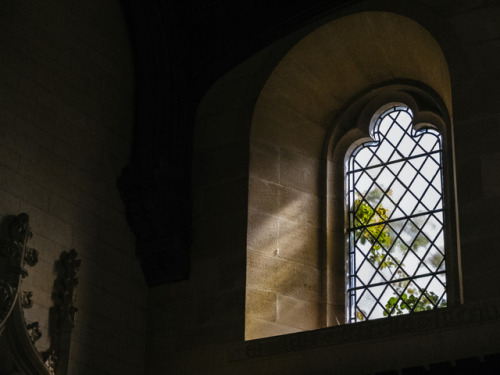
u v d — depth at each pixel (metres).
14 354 13.01
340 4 16.33
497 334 12.99
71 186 14.95
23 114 14.38
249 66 16.84
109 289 15.18
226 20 17.17
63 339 13.90
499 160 14.09
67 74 15.45
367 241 16.28
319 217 16.56
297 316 15.56
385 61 16.77
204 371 14.88
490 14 15.08
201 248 15.87
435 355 13.27
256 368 14.45
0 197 13.61
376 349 13.70
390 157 16.70
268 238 15.79
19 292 13.16
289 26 16.73
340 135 17.16
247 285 15.20
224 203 16.00
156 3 16.81
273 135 16.56
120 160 16.12
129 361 15.17
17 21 14.73
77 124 15.40
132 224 15.92
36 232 14.06
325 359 13.99
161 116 16.42
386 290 15.76
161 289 15.92
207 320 15.26
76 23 15.91
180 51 16.98
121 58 16.73
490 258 13.59
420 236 15.83
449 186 15.78
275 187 16.25
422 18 15.48
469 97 14.65
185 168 16.36
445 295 15.21
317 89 17.02
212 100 16.91
